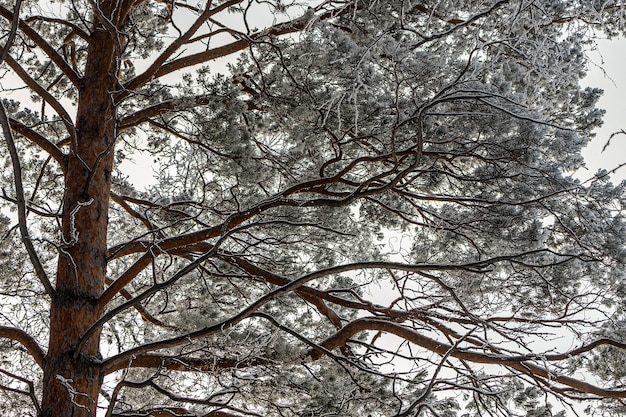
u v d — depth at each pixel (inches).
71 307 260.1
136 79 306.2
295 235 335.0
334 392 289.4
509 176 288.2
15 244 337.4
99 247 280.8
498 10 278.5
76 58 377.1
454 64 272.5
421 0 284.8
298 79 283.6
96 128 298.7
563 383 295.4
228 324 223.6
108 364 249.6
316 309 342.0
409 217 345.1
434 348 291.1
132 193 350.6
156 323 325.4
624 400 306.8
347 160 323.3
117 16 308.3
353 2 275.1
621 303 298.4
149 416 269.7
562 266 298.0
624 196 288.5
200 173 319.3
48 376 246.5
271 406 305.0
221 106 291.3
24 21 302.7
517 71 287.0
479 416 310.7
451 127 283.3
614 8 272.1
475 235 315.9
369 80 261.9
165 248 283.7
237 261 313.7
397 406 290.2
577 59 290.2
